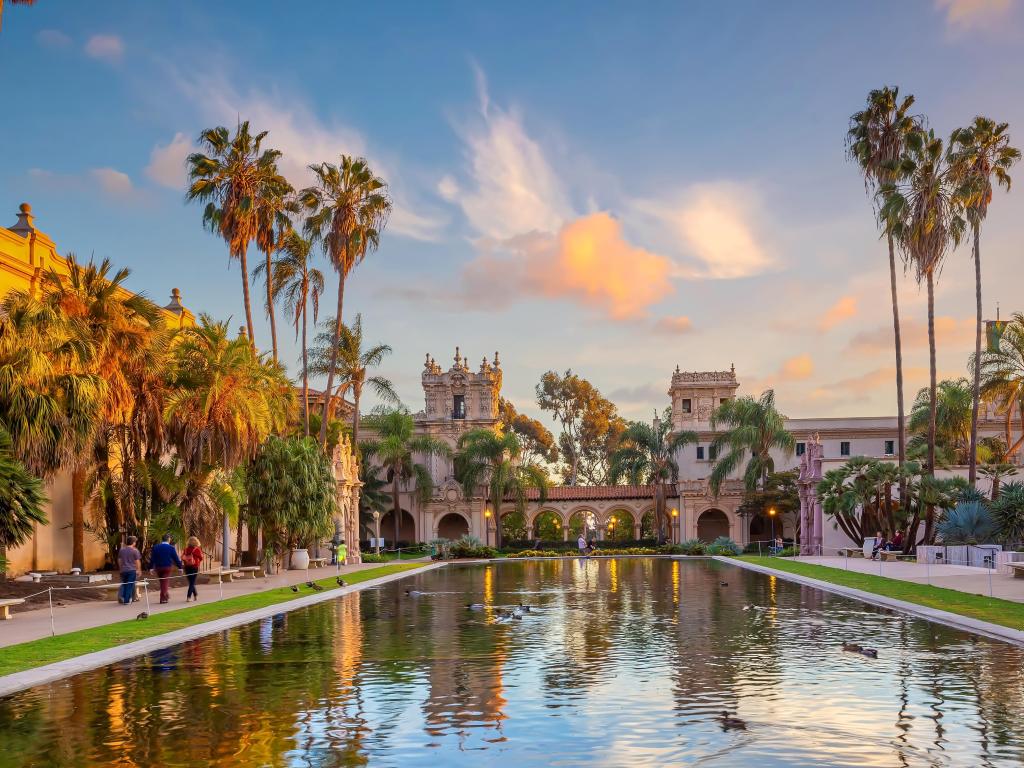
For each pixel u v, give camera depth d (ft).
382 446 247.50
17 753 35.40
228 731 38.60
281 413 150.10
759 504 250.78
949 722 39.50
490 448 262.67
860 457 187.93
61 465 93.91
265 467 149.28
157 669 53.26
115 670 52.90
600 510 280.92
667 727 38.93
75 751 35.65
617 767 33.37
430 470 293.64
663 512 262.67
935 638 64.49
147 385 118.62
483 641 64.44
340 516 186.70
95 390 95.71
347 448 193.77
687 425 306.96
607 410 418.31
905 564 154.10
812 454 215.10
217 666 54.19
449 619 78.69
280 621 77.77
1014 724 39.09
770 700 43.98
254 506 148.05
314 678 50.24
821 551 208.74
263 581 128.77
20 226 125.18
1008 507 157.17
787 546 249.96
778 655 57.31
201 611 83.97
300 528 149.69
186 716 41.27
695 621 75.87
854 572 133.69
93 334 106.52
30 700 44.65
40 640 63.82
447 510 276.82
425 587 118.01
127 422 121.29
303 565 161.07
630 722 39.86
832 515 207.00
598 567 168.55
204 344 130.21
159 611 84.69
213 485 126.72
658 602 92.99
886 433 289.12
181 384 122.72
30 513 84.89
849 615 79.66
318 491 153.17
